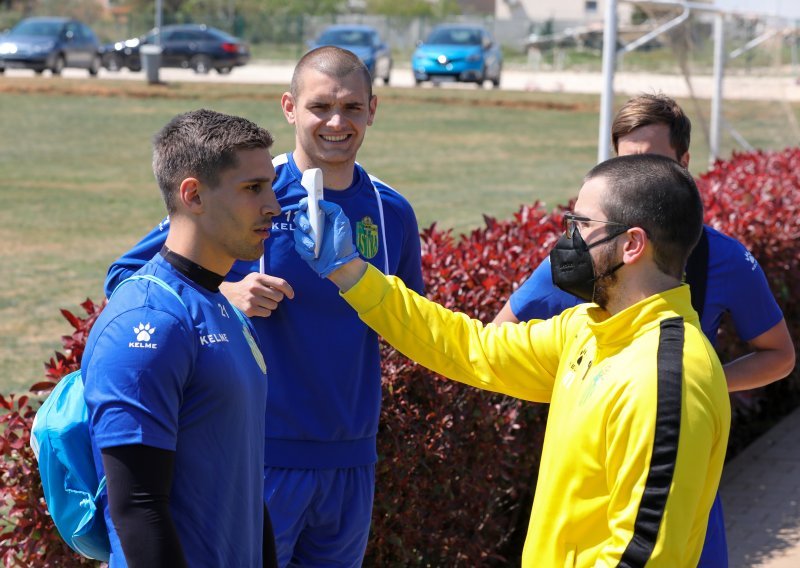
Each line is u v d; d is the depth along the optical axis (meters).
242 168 2.62
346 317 3.58
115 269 3.46
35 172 18.50
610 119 9.19
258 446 2.73
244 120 2.69
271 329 3.54
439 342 3.00
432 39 35.88
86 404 2.48
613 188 2.55
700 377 2.38
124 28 53.50
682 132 3.81
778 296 7.19
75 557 3.64
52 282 10.80
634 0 11.57
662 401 2.34
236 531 2.63
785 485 6.54
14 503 3.75
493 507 4.94
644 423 2.34
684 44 12.91
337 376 3.56
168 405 2.45
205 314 2.60
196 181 2.60
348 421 3.60
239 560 2.65
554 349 2.91
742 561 5.43
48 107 28.06
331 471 3.60
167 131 2.66
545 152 22.58
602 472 2.46
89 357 2.49
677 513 2.29
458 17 58.84
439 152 22.19
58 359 3.94
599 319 2.68
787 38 16.86
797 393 8.48
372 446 3.74
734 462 7.01
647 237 2.53
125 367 2.42
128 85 32.72
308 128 3.59
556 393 2.71
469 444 4.65
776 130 15.24
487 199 16.34
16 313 9.56
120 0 66.25
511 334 2.98
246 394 2.63
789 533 5.79
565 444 2.53
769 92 14.99
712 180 8.28
